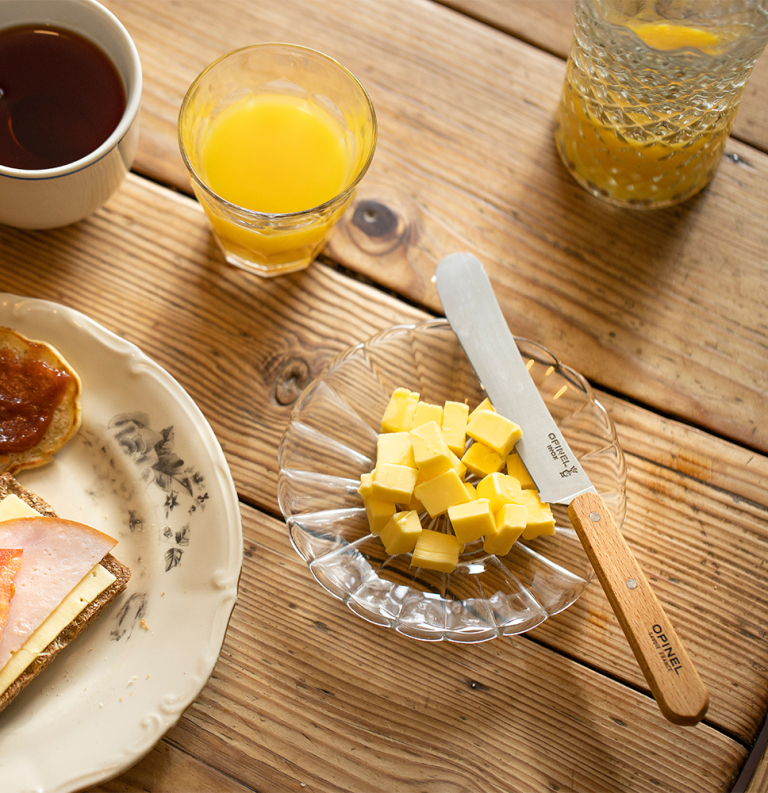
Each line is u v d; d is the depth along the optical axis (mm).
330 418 664
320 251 687
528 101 712
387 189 696
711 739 636
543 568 646
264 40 709
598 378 681
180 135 632
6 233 675
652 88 628
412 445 635
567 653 645
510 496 636
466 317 663
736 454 672
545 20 722
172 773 621
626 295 690
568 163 701
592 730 636
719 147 679
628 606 607
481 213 697
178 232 685
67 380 635
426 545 635
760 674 646
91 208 654
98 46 644
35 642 604
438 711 636
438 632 624
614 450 649
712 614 653
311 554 632
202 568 625
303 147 663
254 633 640
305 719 631
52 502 638
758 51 621
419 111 706
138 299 676
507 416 651
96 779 596
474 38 719
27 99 641
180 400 641
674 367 683
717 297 691
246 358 674
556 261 693
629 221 698
